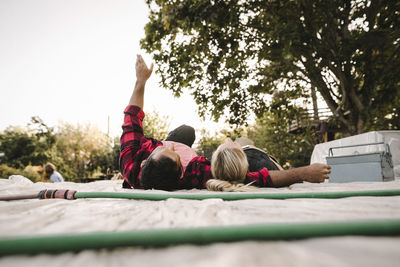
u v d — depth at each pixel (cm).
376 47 688
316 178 194
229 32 877
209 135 1873
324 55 696
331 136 1267
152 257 54
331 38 724
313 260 49
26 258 55
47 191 161
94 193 158
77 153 2405
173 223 83
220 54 862
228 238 61
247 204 118
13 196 158
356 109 871
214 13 683
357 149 506
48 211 106
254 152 238
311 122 1255
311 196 140
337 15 713
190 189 209
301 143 1780
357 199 126
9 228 76
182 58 883
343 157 321
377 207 103
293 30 668
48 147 2181
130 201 146
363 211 95
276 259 50
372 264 46
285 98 1102
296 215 91
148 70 251
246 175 198
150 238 60
